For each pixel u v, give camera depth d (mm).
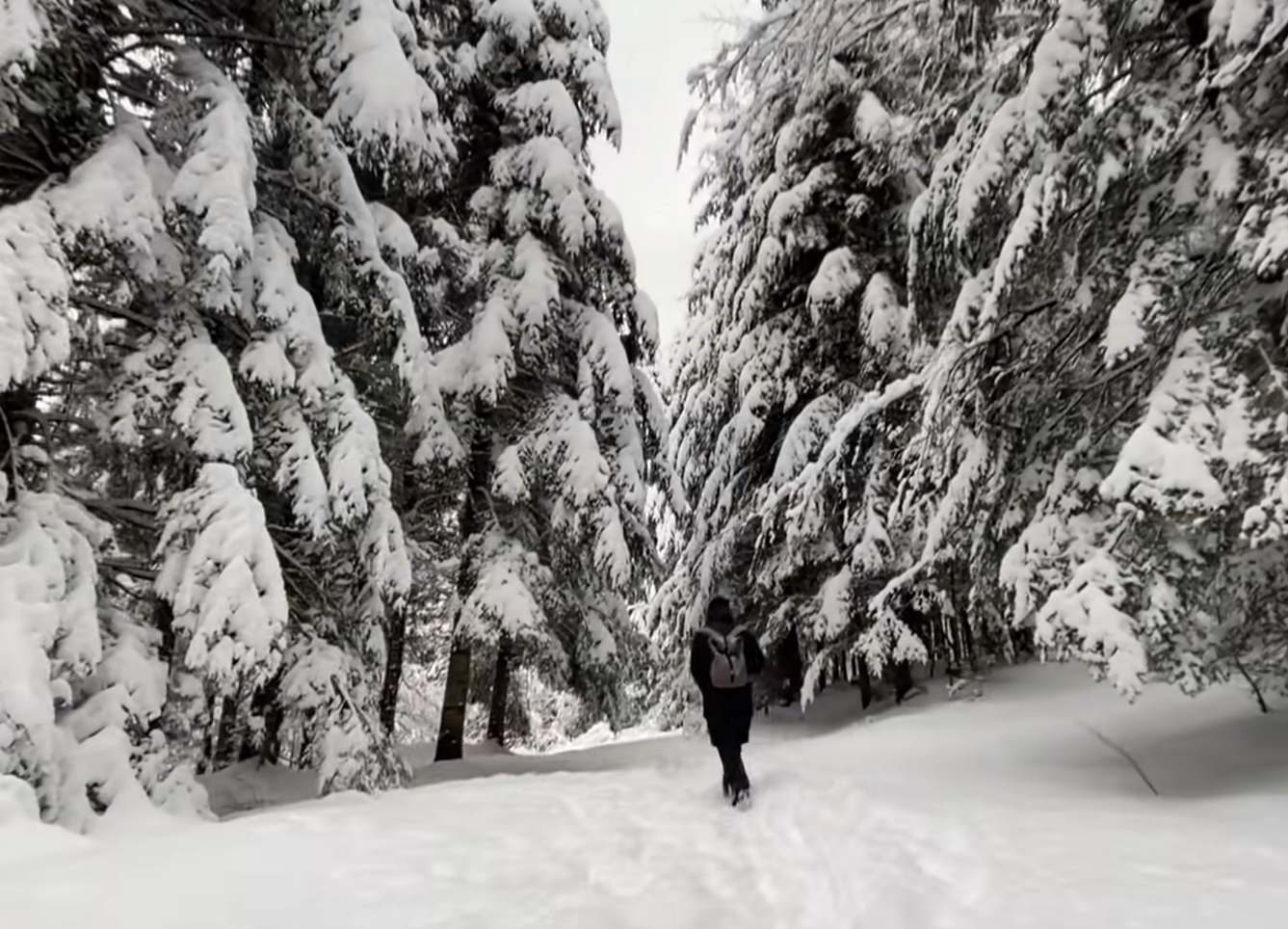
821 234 12688
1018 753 6844
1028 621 5594
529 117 11359
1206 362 4797
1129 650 4277
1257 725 6273
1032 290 6531
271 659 5805
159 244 6629
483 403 10797
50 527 5691
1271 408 4629
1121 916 3047
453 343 12016
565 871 4184
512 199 11367
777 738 11406
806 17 9562
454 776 9758
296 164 8375
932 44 8289
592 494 10328
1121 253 5867
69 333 5598
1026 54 6660
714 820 5422
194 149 6477
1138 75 5957
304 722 7648
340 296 8789
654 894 3826
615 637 13141
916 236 7512
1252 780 5012
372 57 7848
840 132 13023
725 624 6340
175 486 7418
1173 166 5535
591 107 12055
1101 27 5449
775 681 14742
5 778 4633
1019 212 6078
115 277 6488
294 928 3322
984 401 6480
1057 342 6207
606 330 11375
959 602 10758
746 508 13750
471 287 11750
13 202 6324
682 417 16656
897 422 11094
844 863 4109
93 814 5074
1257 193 4613
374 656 8750
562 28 12148
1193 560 4691
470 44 12156
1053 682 10695
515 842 4734
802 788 5992
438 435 9750
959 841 4156
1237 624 5203
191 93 7039
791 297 13406
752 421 12648
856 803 5168
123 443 6383
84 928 3188
